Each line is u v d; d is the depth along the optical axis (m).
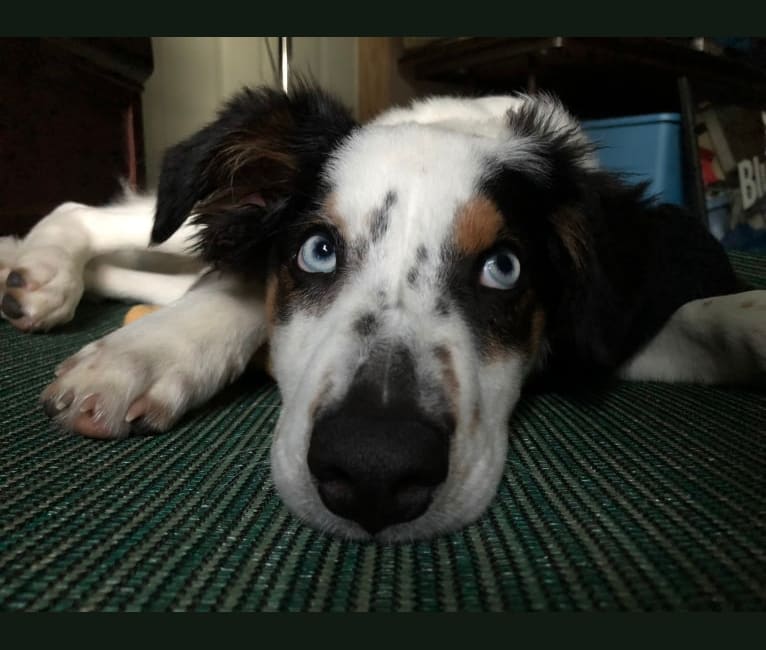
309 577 0.18
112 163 0.71
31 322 0.39
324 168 0.28
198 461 0.24
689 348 0.33
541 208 0.28
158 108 0.84
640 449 0.26
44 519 0.20
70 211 0.45
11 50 0.56
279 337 0.27
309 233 0.27
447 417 0.20
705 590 0.17
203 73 0.87
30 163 0.59
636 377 0.35
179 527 0.20
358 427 0.18
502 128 0.33
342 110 0.31
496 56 0.84
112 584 0.17
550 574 0.18
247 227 0.31
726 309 0.32
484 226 0.25
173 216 0.30
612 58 0.82
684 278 0.34
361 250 0.25
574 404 0.32
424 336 0.22
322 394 0.20
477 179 0.26
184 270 0.50
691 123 0.82
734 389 0.33
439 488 0.19
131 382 0.26
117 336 0.27
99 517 0.20
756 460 0.25
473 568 0.18
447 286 0.24
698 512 0.21
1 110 0.56
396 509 0.18
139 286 0.48
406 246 0.24
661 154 0.82
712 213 0.81
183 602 0.16
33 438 0.26
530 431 0.28
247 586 0.17
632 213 0.31
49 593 0.16
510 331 0.26
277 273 0.28
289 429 0.21
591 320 0.28
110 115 0.71
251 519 0.20
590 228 0.28
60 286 0.40
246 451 0.25
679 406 0.31
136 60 0.72
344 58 0.98
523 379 0.28
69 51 0.63
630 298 0.29
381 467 0.18
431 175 0.26
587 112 0.98
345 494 0.18
